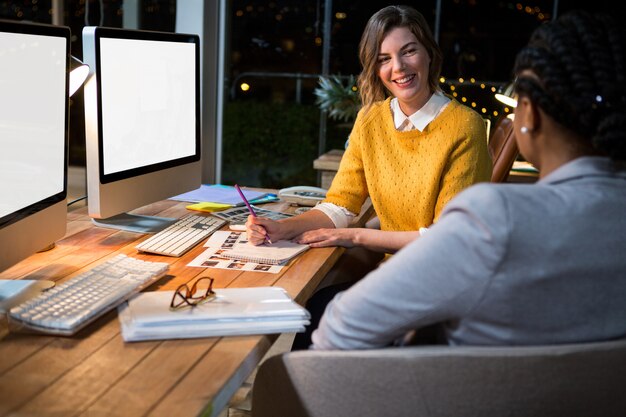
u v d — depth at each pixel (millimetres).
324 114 5664
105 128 1929
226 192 2631
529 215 970
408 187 2186
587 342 1027
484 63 5691
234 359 1189
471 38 5680
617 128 971
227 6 4316
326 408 1142
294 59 5727
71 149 6180
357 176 2301
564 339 1022
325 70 5566
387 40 2139
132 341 1246
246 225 1969
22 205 1523
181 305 1358
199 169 2441
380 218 2295
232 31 5770
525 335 1018
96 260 1762
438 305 1010
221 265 1735
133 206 2088
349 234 2008
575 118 998
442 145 2119
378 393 1089
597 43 1000
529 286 978
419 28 2129
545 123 1047
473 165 2111
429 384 1045
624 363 997
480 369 1008
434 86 2199
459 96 5691
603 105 977
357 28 5484
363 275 2264
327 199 2293
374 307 1064
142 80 2078
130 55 2016
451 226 999
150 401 1043
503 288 975
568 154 1044
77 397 1051
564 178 1026
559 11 5586
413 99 2150
